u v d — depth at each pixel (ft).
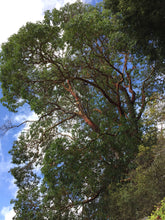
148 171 34.78
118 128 49.55
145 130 49.01
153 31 30.94
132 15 30.48
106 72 53.16
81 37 43.62
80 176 45.55
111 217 41.34
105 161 50.78
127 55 58.44
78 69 50.11
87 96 58.65
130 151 47.21
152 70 57.88
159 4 27.27
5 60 48.08
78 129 56.13
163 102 45.65
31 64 47.39
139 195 34.12
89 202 52.80
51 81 52.47
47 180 43.55
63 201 49.32
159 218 26.37
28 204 50.31
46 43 46.29
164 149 37.55
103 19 46.60
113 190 47.06
